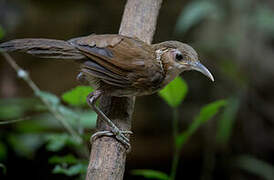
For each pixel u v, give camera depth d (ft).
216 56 44.21
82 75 21.16
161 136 42.63
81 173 22.21
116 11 43.21
